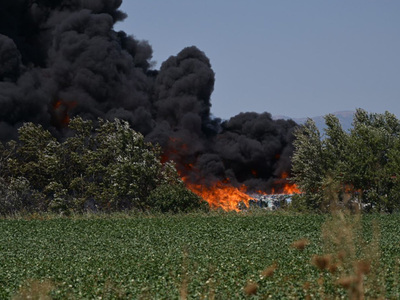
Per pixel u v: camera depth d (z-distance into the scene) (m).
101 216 62.38
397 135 98.12
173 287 23.53
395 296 19.38
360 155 90.25
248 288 13.77
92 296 22.94
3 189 85.62
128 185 84.31
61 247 41.25
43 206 89.12
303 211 71.81
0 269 30.66
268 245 38.16
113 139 91.56
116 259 33.56
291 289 21.38
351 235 12.60
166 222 54.06
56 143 95.12
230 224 50.62
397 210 86.75
